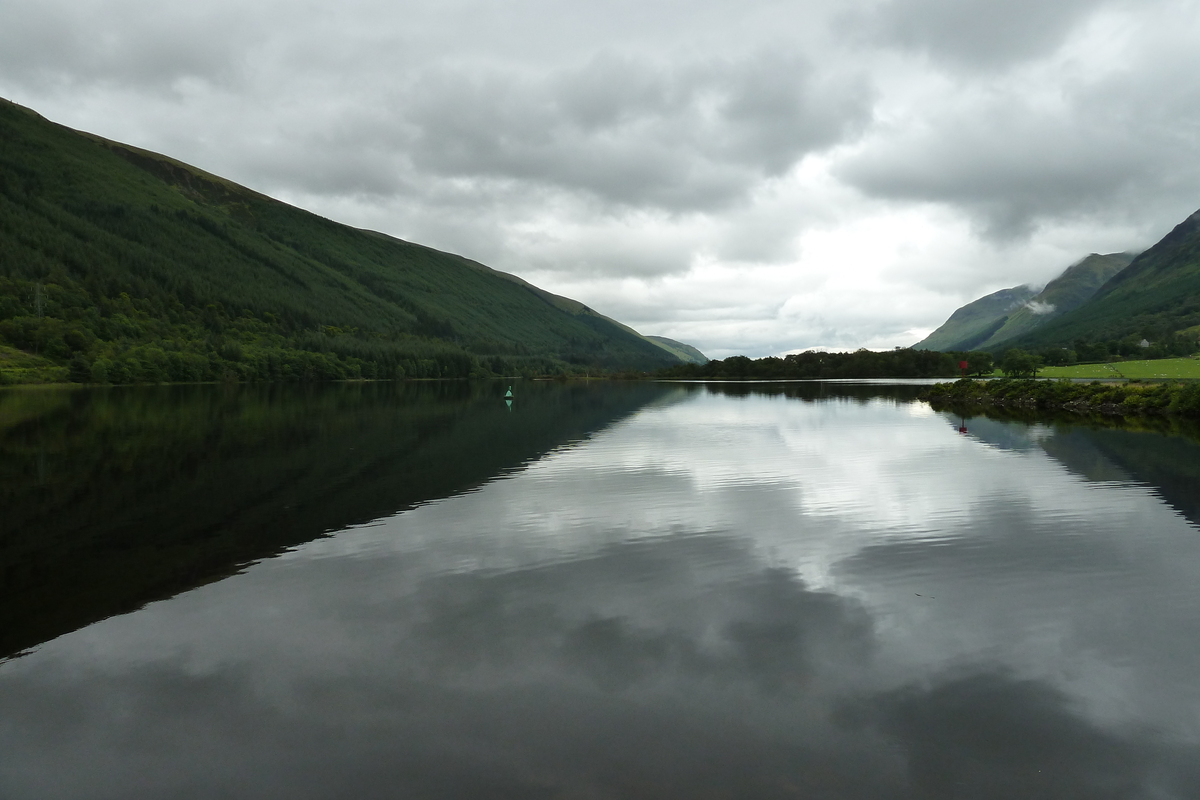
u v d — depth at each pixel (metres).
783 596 12.48
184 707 8.73
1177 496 20.84
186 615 11.84
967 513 18.91
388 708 8.59
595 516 18.97
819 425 46.81
